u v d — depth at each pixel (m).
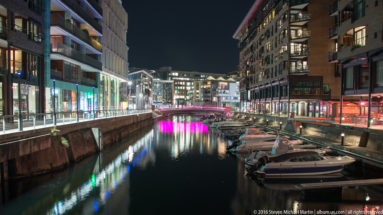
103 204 15.16
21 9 22.52
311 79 43.50
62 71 30.84
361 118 26.78
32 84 24.91
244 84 79.31
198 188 18.14
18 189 16.16
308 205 14.69
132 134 44.53
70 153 21.53
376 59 21.70
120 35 54.66
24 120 22.91
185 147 33.38
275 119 44.19
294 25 44.19
